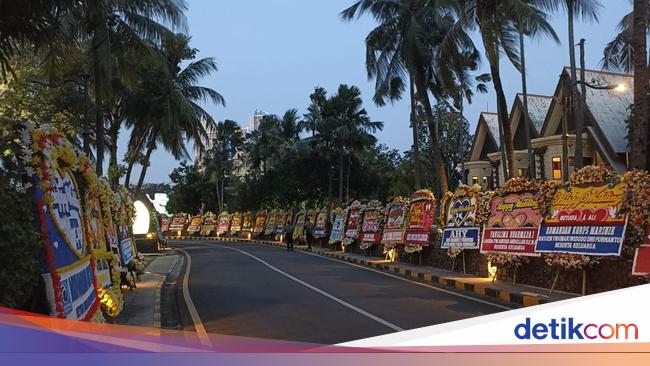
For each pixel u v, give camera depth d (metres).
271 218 46.88
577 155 24.02
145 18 20.25
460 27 22.31
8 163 5.08
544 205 12.08
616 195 10.32
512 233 13.21
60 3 9.10
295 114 53.69
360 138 45.84
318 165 48.09
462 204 16.55
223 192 67.19
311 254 28.80
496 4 20.19
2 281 4.28
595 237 10.52
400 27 27.97
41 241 4.91
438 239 18.22
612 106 35.69
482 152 47.56
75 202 6.49
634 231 9.71
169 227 63.72
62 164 6.04
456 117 55.34
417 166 29.95
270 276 17.20
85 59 18.58
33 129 5.22
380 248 23.62
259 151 54.12
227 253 29.53
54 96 20.98
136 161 28.97
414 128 30.08
